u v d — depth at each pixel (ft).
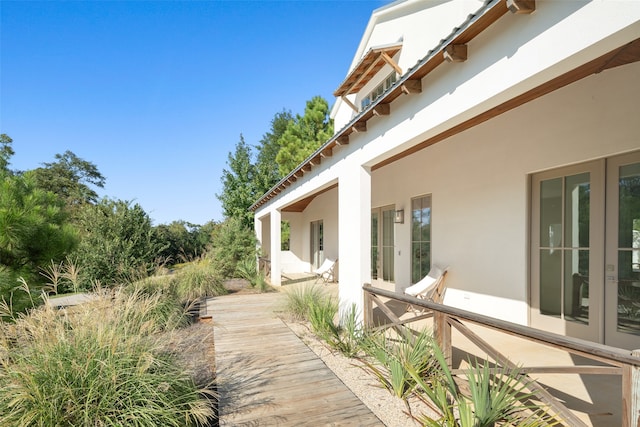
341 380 10.25
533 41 6.51
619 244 11.25
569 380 9.70
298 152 61.98
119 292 11.55
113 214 23.84
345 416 8.09
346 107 38.91
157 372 8.02
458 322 8.63
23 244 14.48
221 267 33.24
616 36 5.19
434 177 20.03
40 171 95.25
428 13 22.54
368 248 14.61
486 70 7.69
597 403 8.32
